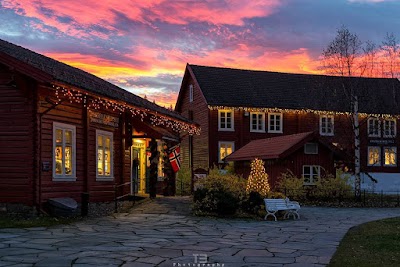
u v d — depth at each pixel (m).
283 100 45.03
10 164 16.52
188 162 45.34
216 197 18.77
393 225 16.86
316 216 20.45
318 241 12.99
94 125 20.41
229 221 17.52
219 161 42.34
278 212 19.73
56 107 17.59
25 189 16.31
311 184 28.33
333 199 28.38
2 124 16.67
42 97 16.75
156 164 24.22
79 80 18.42
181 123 29.12
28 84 16.42
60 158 17.83
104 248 10.91
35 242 11.59
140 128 23.53
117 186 20.45
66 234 13.02
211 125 42.41
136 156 26.44
